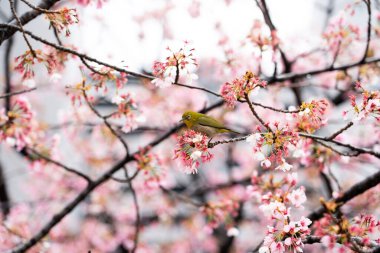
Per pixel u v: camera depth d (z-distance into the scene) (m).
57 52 5.92
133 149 13.52
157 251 13.84
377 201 7.91
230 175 13.90
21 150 7.19
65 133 9.20
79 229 13.38
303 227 4.45
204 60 11.95
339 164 10.66
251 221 13.73
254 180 6.43
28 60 4.80
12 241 8.49
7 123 6.21
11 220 9.77
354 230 4.08
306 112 4.11
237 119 11.25
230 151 14.02
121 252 14.81
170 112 10.87
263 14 6.70
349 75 7.77
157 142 7.38
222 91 4.15
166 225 13.34
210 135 5.36
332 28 7.75
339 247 4.37
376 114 4.26
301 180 12.32
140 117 6.28
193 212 12.73
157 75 4.36
